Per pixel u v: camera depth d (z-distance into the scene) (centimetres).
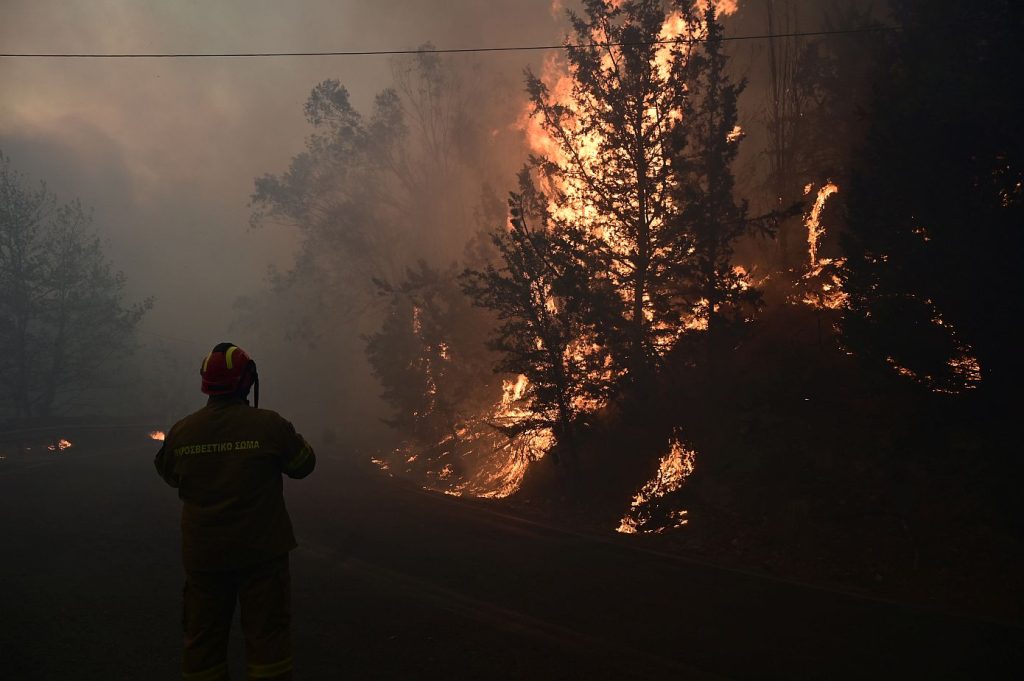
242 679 506
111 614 648
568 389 1814
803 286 1969
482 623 648
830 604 762
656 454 1709
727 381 1731
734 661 570
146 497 1348
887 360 1233
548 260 1830
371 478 1973
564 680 520
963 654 607
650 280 1836
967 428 1194
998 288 1070
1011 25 1111
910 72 1223
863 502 1152
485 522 1240
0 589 718
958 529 1023
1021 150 1072
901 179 1150
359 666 538
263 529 403
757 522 1216
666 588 807
